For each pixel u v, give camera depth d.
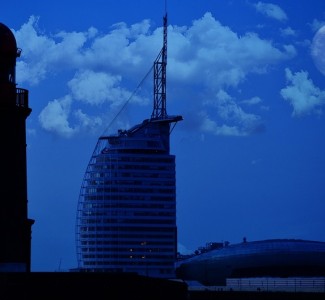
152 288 90.56
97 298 84.12
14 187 98.88
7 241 97.50
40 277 81.56
